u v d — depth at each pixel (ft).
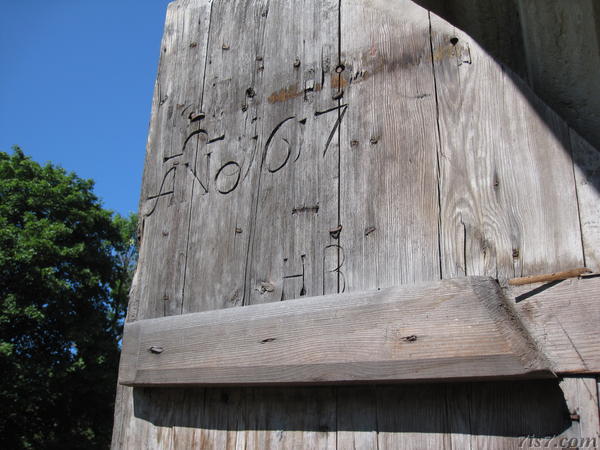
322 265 4.90
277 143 5.66
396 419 4.12
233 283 5.43
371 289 4.41
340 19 5.69
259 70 6.17
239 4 6.72
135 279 6.36
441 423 3.92
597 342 3.39
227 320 5.02
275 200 5.44
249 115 6.03
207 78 6.66
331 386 4.50
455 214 4.34
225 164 6.02
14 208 44.04
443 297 3.89
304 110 5.59
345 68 5.46
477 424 3.79
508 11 5.48
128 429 5.70
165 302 5.93
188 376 5.08
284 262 5.15
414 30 5.10
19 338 40.78
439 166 4.55
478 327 3.68
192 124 6.56
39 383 38.70
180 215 6.21
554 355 3.53
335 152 5.21
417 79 4.93
